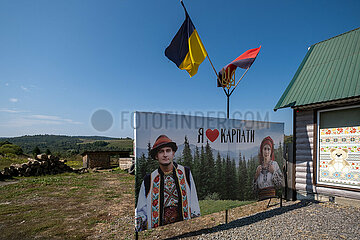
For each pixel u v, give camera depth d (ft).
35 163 40.04
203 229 14.39
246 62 24.48
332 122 20.89
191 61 22.86
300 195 22.39
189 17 22.04
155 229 14.40
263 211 18.61
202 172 15.23
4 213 17.58
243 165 17.72
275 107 23.73
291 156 23.02
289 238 12.80
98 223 15.51
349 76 20.15
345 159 19.81
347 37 23.85
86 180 34.19
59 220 16.02
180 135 14.28
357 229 14.03
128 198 22.67
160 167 13.32
